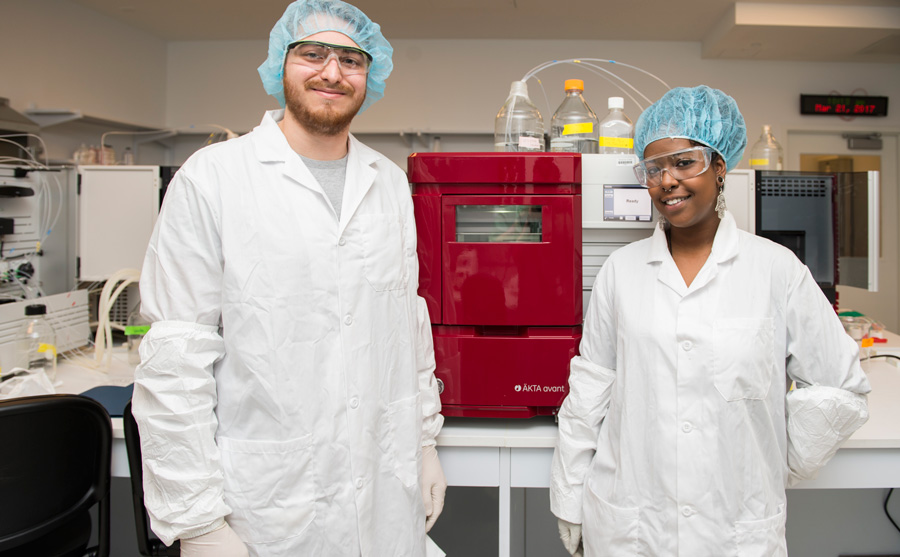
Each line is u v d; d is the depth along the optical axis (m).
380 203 1.10
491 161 1.24
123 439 1.33
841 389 1.00
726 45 4.12
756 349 0.96
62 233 1.99
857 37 3.91
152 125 4.22
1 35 3.30
